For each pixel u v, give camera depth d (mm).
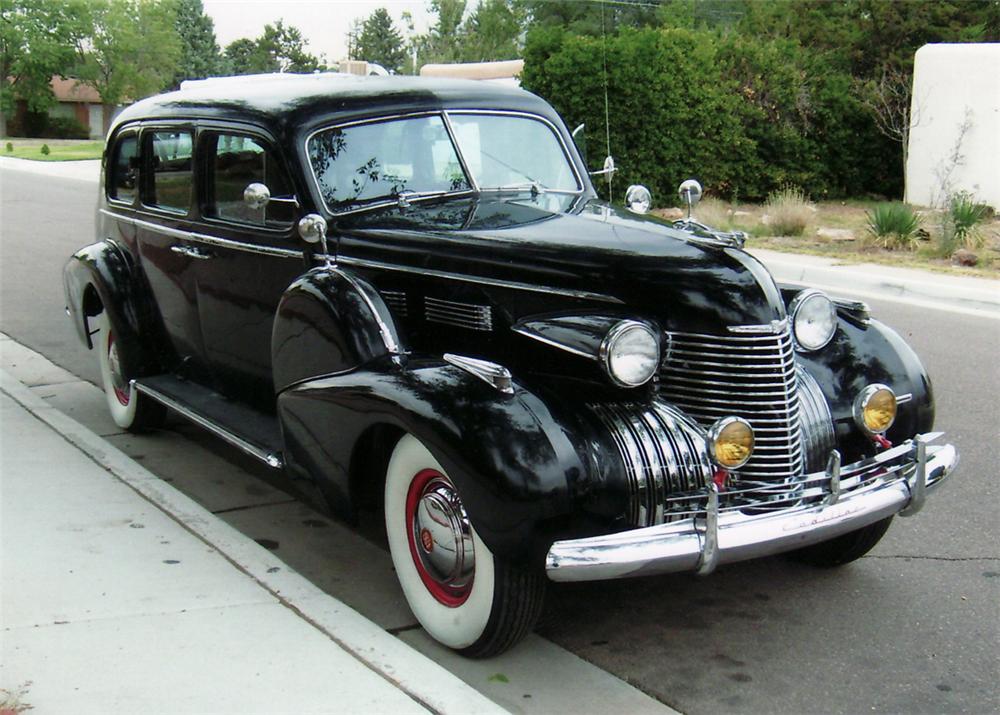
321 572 4527
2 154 40750
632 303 3799
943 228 13344
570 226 4312
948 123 18219
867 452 4070
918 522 5043
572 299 3893
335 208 4648
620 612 4160
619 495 3498
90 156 39094
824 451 3969
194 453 6078
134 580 4090
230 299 5188
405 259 4332
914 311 10008
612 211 4773
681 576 4488
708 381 3740
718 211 16219
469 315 4160
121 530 4590
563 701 3477
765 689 3564
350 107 4840
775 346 3707
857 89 19891
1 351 8469
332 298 4121
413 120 4957
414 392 3600
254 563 4250
